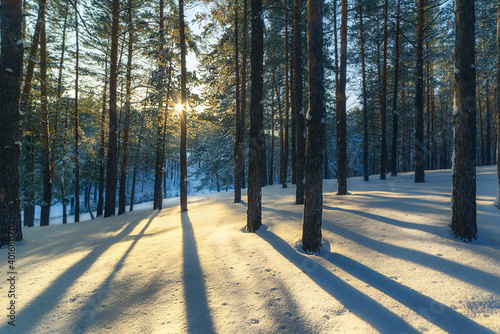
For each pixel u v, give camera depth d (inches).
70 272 163.3
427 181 495.5
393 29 647.1
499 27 233.0
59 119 639.8
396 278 126.9
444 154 1111.0
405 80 823.7
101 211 654.5
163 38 500.1
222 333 91.7
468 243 161.0
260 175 239.1
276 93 889.5
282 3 584.4
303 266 148.9
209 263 162.1
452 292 110.9
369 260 149.5
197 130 695.7
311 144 173.8
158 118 565.0
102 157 647.8
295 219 262.5
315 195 172.1
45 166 584.1
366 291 117.3
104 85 614.9
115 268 165.5
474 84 175.2
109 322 102.0
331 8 619.2
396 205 274.7
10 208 267.3
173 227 310.8
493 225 186.4
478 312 97.3
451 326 91.2
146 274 151.0
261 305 109.2
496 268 127.2
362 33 691.4
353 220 231.5
